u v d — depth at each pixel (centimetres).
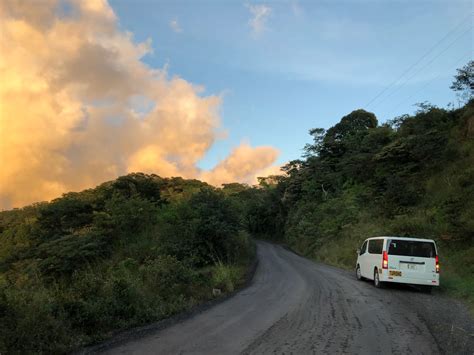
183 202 2867
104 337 789
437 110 3853
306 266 2794
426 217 2669
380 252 1555
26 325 682
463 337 751
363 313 991
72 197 4472
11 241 4094
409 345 692
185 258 2159
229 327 855
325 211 4828
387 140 4828
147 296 1094
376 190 3994
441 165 3319
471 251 1850
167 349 690
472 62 3491
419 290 1511
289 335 766
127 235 3350
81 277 1152
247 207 8825
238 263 2595
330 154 6125
